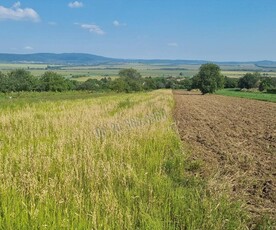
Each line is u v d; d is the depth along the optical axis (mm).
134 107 24672
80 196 5773
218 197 6660
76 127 12875
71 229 4898
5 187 6098
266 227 5836
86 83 103375
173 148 11422
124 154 9109
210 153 11898
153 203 6133
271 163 10617
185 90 147875
